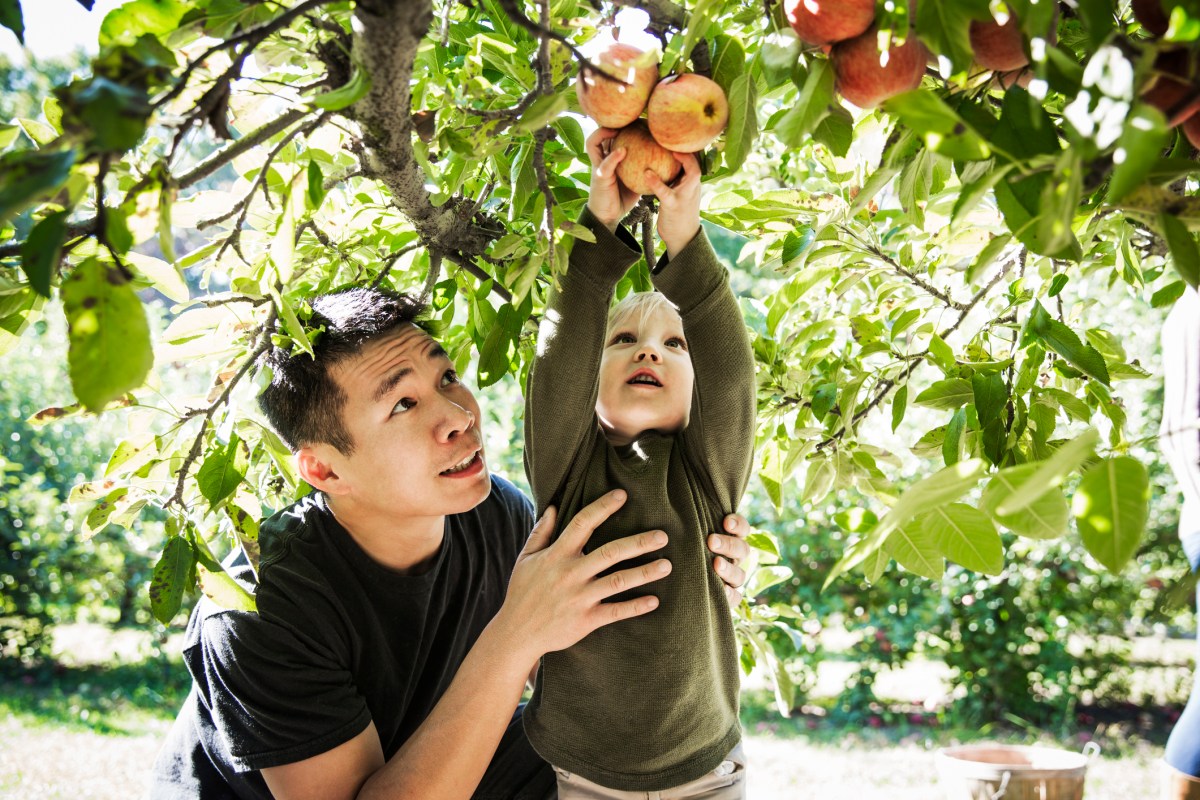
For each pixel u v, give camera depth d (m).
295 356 1.87
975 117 1.17
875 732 6.35
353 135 1.52
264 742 1.83
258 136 1.21
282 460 1.71
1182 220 1.05
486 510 2.31
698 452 1.86
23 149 0.96
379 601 2.02
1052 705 6.35
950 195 1.90
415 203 1.70
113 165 1.43
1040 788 2.24
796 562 6.69
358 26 1.17
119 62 0.94
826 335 2.20
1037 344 1.70
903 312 2.06
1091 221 1.70
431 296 2.15
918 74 1.20
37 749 5.99
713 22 1.41
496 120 1.53
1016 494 0.89
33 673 7.57
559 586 1.71
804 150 2.48
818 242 1.93
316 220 1.98
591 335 1.72
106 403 0.98
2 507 7.61
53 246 0.94
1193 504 1.92
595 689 1.81
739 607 2.30
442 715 1.73
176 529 1.59
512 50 1.73
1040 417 1.73
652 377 1.90
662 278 1.71
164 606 1.54
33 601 7.60
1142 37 1.31
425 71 1.74
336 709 1.87
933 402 1.75
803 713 6.74
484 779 2.22
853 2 1.13
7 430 7.71
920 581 6.53
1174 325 2.01
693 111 1.28
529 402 1.94
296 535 2.03
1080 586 6.31
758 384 2.07
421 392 1.89
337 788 1.85
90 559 7.61
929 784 5.38
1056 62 1.01
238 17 1.19
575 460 1.88
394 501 1.91
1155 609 1.06
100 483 1.70
